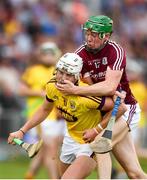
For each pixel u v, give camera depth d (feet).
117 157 62.85
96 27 58.54
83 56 60.59
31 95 91.61
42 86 91.40
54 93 59.52
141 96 109.50
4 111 116.78
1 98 118.42
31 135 88.89
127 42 153.48
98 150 58.65
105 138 58.39
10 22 146.82
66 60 57.82
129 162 62.34
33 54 134.72
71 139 61.26
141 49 153.28
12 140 61.82
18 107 118.11
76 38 149.18
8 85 122.21
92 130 59.21
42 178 92.84
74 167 59.36
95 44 59.21
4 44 139.44
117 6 161.38
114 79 58.80
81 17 156.15
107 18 59.26
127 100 62.59
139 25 160.25
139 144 111.14
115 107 58.44
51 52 91.91
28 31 146.20
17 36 143.23
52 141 85.35
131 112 62.34
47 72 91.97
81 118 59.77
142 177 62.39
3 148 116.06
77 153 60.85
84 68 60.80
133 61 134.62
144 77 137.80
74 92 57.72
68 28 150.92
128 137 62.54
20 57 137.39
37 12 150.51
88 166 59.77
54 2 155.33
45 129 85.25
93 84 59.93
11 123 115.85
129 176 62.69
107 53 59.88
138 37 156.66
